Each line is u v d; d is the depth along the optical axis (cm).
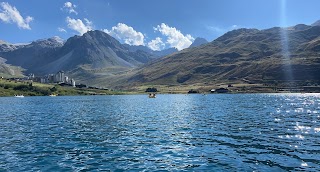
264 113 7925
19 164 2842
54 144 3841
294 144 3650
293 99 16362
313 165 2683
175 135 4459
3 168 2702
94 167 2730
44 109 10844
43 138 4309
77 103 15350
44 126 5741
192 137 4262
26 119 7162
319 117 6694
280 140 3931
